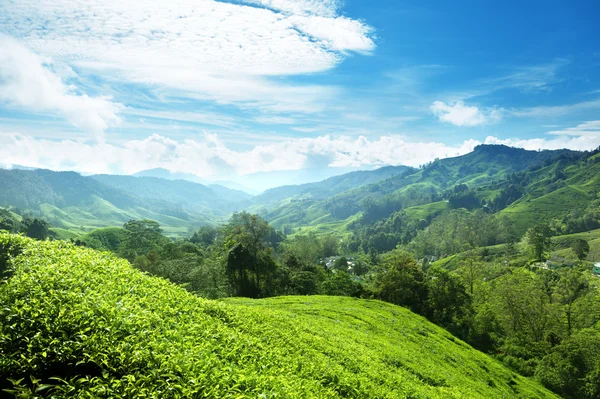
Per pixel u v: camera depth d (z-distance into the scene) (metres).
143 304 14.34
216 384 9.38
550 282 96.88
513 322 84.50
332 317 39.19
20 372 8.46
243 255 80.94
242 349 14.17
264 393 10.26
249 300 46.91
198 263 91.81
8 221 132.75
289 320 26.08
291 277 92.19
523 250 167.00
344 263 172.12
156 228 125.31
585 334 65.88
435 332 51.31
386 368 23.88
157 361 9.34
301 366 16.19
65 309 10.42
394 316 51.28
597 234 183.00
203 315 16.84
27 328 9.57
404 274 84.94
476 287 101.38
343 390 16.11
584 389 56.59
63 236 178.88
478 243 197.12
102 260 18.83
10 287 11.84
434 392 23.69
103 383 8.20
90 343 9.38
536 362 64.31
